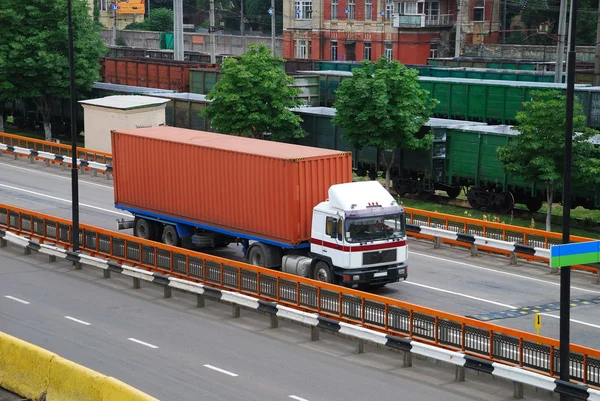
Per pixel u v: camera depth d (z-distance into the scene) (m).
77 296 29.36
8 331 25.28
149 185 35.28
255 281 27.41
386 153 47.06
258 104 49.88
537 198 42.06
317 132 50.91
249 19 131.12
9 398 19.50
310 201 29.91
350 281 28.30
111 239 32.62
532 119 37.25
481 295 29.33
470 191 44.00
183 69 68.38
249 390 20.73
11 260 34.44
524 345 20.80
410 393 20.70
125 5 141.38
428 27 96.88
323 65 77.69
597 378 19.66
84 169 53.78
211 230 33.03
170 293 29.39
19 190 47.81
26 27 61.81
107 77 76.50
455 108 56.22
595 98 47.91
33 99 64.00
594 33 93.56
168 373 21.91
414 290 29.91
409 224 37.47
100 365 22.47
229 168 31.72
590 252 19.23
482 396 20.56
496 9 97.94
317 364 22.80
